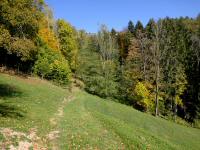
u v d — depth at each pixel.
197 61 92.81
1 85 41.06
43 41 69.25
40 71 66.00
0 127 21.25
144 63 81.56
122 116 47.66
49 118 29.25
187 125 76.94
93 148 22.31
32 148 19.22
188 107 84.88
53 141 22.11
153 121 52.72
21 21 38.31
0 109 27.31
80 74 90.38
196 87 84.88
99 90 77.06
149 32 106.38
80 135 24.89
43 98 41.09
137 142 26.34
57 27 93.56
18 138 20.06
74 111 36.88
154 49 72.44
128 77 81.88
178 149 30.31
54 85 64.56
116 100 78.12
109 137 26.48
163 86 80.69
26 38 44.72
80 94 63.53
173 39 101.00
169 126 54.06
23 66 64.75
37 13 43.41
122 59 100.00
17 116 26.14
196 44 106.62
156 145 28.48
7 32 37.81
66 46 92.31
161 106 79.81
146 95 74.69
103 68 82.75
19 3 37.22
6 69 58.12
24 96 38.25
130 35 117.19
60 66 69.44
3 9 34.62
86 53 89.81
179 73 83.38
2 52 59.56
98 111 43.78
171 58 88.38
